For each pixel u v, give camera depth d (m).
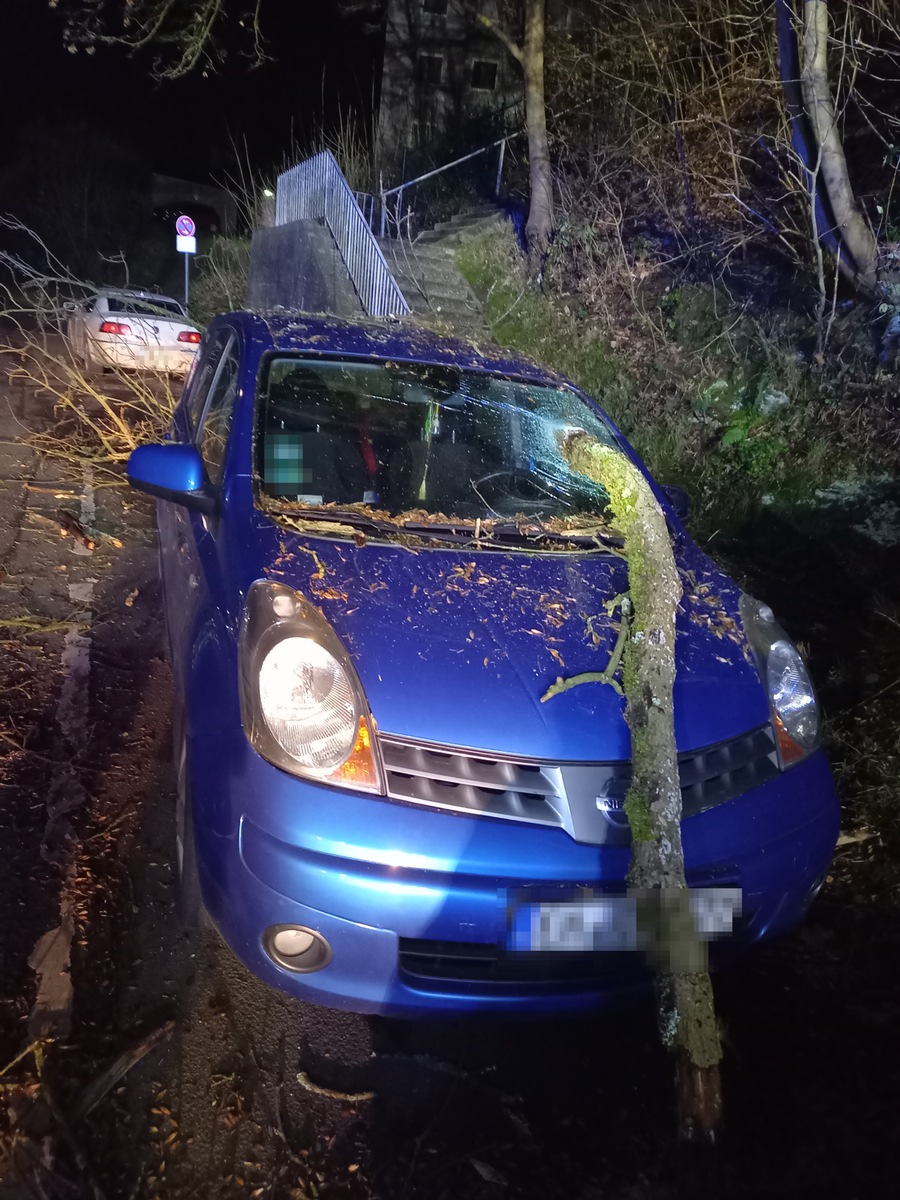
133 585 4.91
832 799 2.48
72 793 3.11
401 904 1.99
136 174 24.81
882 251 7.62
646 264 9.90
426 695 2.18
